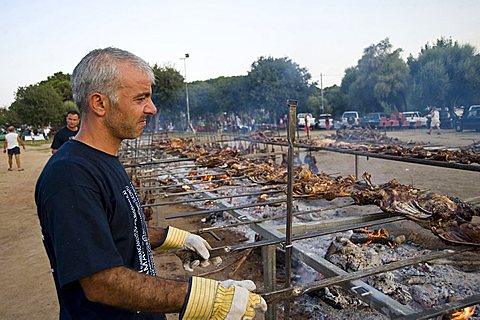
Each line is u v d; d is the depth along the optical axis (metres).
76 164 1.37
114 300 1.29
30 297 4.14
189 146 10.12
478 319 2.84
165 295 1.34
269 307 2.60
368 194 3.26
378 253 3.90
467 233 2.36
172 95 39.72
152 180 8.25
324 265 2.27
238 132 21.67
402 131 22.56
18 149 15.41
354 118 27.64
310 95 40.16
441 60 32.25
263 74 38.56
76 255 1.23
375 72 35.12
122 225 1.48
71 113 6.84
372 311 3.26
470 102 32.00
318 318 3.26
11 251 5.69
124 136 1.55
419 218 2.80
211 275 4.40
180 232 2.10
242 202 6.43
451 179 8.85
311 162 9.28
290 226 2.12
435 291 3.15
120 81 1.45
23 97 43.53
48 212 1.30
